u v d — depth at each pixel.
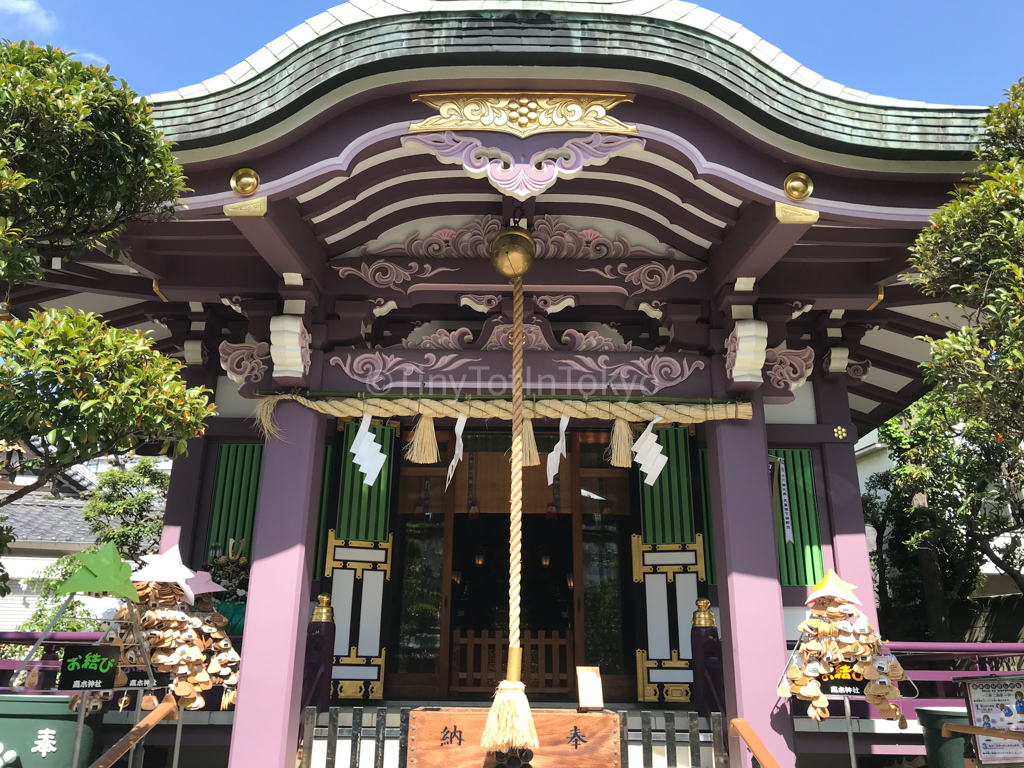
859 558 7.00
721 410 5.71
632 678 7.60
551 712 4.87
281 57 4.81
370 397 5.72
